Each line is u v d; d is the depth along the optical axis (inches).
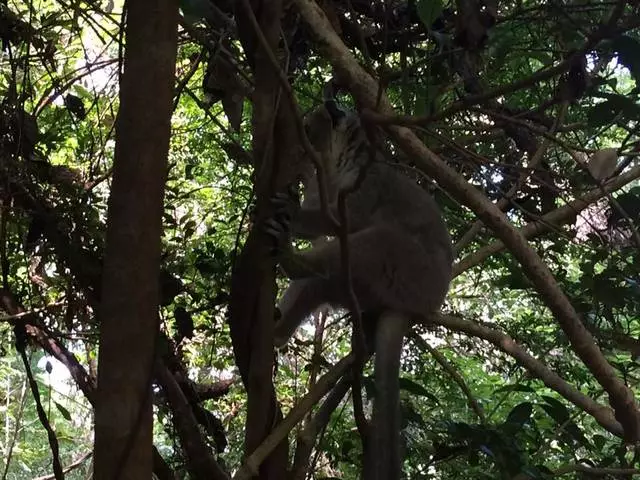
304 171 143.6
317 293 149.9
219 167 194.9
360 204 148.6
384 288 140.4
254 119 85.9
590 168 99.0
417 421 132.0
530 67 137.5
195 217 194.9
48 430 103.0
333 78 148.8
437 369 189.3
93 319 136.4
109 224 62.0
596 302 133.6
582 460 137.9
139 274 61.2
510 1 115.9
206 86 117.4
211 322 160.6
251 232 90.5
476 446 119.4
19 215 127.6
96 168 140.1
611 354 151.8
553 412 133.8
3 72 151.7
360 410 118.9
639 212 115.8
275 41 85.0
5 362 251.6
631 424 105.1
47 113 159.0
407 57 140.3
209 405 197.2
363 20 138.7
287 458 103.7
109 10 135.6
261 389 96.3
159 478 113.1
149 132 62.2
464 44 79.9
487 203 85.1
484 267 189.2
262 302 93.9
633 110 88.7
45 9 173.2
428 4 81.8
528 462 121.3
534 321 180.5
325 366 160.4
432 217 151.9
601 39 57.6
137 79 62.7
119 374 60.5
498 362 211.3
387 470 113.6
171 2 64.0
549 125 134.2
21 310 126.3
